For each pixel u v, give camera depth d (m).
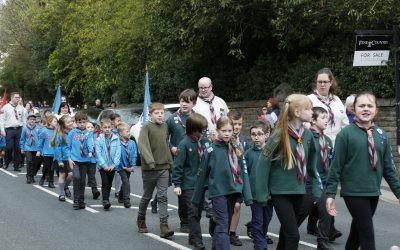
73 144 10.71
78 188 10.66
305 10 15.18
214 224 7.14
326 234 7.20
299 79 17.09
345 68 15.67
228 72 20.67
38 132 14.30
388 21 14.38
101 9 26.42
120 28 24.25
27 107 20.75
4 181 14.52
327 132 8.16
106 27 25.31
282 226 5.77
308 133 6.03
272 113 11.33
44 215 9.95
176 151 8.05
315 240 8.00
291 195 5.81
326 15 15.62
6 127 17.03
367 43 12.45
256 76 19.09
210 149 6.56
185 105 8.55
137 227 8.88
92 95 33.16
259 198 5.80
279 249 5.97
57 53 33.06
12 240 8.05
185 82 22.75
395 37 12.63
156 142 8.16
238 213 7.65
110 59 26.09
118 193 11.93
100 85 28.23
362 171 5.69
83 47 28.47
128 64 25.11
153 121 8.20
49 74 39.00
